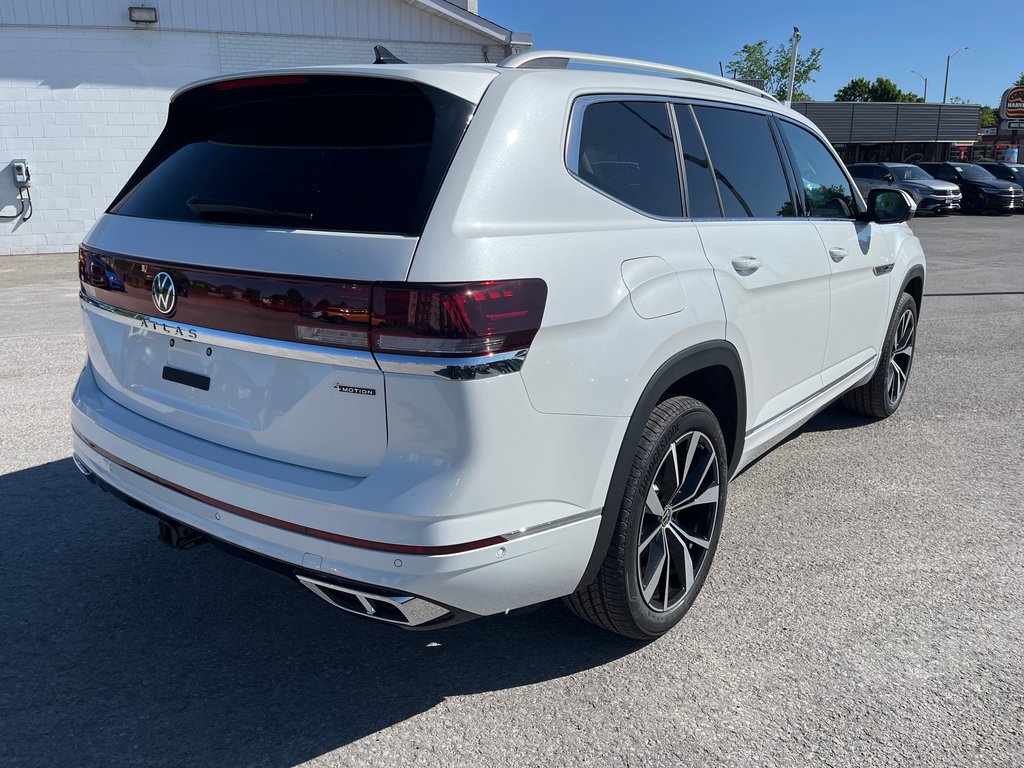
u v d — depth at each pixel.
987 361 6.89
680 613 2.88
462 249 2.03
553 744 2.37
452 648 2.85
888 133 41.09
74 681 2.64
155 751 2.34
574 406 2.24
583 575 2.43
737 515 3.89
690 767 2.27
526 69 2.50
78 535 3.62
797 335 3.58
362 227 2.10
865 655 2.78
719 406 3.13
